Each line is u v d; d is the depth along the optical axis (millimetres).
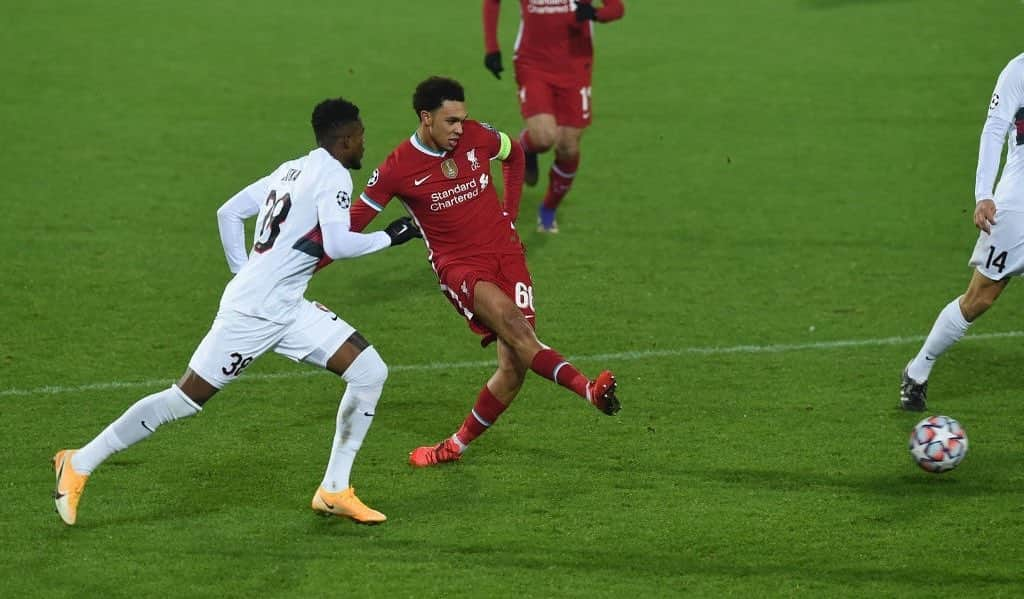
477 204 23125
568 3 35125
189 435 24594
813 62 57625
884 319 31094
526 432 25047
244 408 25953
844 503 21781
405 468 23438
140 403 20453
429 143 22516
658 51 59844
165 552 20000
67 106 49156
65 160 43031
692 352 29141
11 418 25219
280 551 20094
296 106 49969
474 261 23141
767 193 41156
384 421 25625
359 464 23609
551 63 35562
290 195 20344
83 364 28094
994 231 24391
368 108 49688
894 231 37594
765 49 60000
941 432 22219
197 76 53875
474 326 23203
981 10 66250
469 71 55312
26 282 32938
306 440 24469
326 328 20734
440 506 21828
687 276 34188
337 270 34812
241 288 20375
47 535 20500
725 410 25984
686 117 49781
